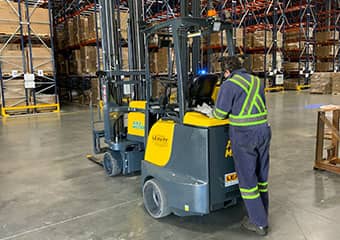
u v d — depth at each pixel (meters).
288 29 17.34
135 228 2.82
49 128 7.77
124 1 12.76
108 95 4.30
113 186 3.90
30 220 3.03
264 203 2.73
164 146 2.94
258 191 2.60
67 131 7.36
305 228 2.75
